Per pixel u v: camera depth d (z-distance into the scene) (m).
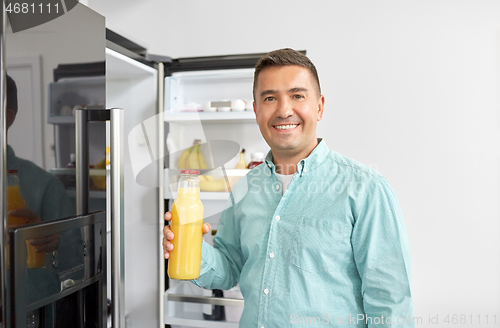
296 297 0.88
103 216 0.82
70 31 0.75
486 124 1.76
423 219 1.82
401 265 0.84
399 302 0.82
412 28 1.84
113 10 2.14
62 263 0.70
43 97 0.68
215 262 1.06
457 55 1.80
